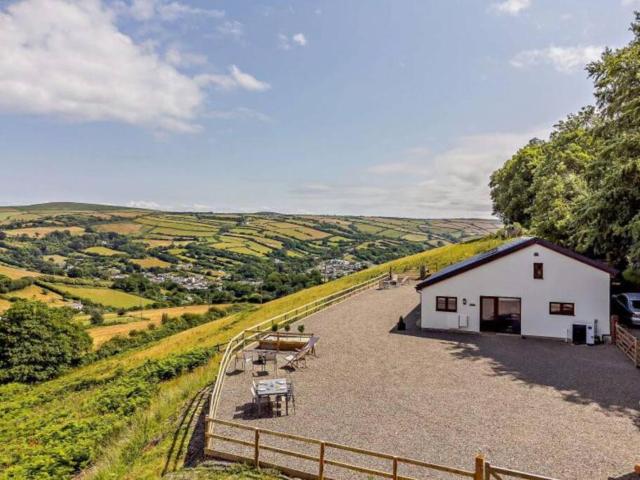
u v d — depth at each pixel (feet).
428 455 40.06
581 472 36.91
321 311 113.09
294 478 36.99
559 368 64.54
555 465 38.09
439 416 48.55
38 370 155.43
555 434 43.80
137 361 133.49
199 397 59.36
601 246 85.76
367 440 43.32
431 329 89.76
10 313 160.15
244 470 38.47
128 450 48.60
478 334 86.02
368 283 152.97
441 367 65.92
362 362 69.26
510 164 204.85
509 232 194.90
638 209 79.15
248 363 71.31
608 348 74.84
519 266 83.46
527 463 38.47
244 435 45.52
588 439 42.68
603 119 96.43
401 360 69.87
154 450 46.24
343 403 52.95
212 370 73.10
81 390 109.40
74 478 48.91
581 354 71.46
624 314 88.12
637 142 76.79
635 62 79.46
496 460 39.04
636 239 73.61
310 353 75.10
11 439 67.21
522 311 83.41
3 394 133.90
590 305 79.36
